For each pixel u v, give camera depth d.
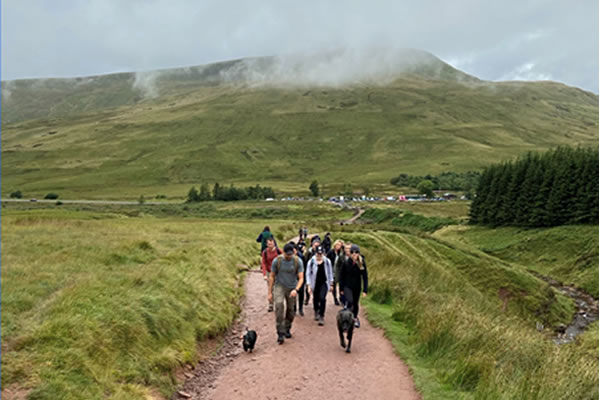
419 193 167.88
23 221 25.72
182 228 31.81
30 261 12.69
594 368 8.52
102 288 9.87
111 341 7.61
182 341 9.10
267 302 13.82
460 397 7.16
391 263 21.98
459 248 49.88
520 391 7.01
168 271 12.67
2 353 6.47
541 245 61.56
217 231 31.34
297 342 9.77
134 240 18.14
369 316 12.20
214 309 11.61
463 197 156.38
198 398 7.45
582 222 63.78
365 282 10.77
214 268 15.70
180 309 10.23
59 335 7.21
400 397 7.24
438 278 20.59
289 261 9.96
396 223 94.19
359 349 9.45
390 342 9.97
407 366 8.57
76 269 12.12
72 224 26.91
